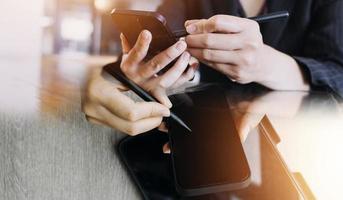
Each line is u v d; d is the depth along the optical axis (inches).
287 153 13.5
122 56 19.2
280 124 15.5
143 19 18.7
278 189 12.3
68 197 12.5
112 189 12.9
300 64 23.5
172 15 35.2
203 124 14.7
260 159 13.3
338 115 16.6
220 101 16.9
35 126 13.6
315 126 15.4
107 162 13.5
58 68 16.9
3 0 16.6
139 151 13.6
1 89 14.6
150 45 18.7
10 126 13.4
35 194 12.6
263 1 33.8
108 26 19.8
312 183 12.4
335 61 26.6
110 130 13.7
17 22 17.0
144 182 13.1
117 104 14.2
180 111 15.2
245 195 12.2
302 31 31.7
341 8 30.0
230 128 14.6
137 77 17.0
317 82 22.5
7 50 16.9
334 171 12.8
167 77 17.3
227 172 12.8
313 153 13.6
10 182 12.7
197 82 19.0
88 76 16.7
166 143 13.9
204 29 20.3
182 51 17.9
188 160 13.1
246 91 19.9
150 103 14.7
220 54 20.3
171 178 13.1
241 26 20.4
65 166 13.1
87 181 13.0
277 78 21.8
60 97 14.6
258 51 20.8
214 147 13.7
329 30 29.0
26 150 13.2
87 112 14.1
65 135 13.5
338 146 13.8
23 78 15.6
